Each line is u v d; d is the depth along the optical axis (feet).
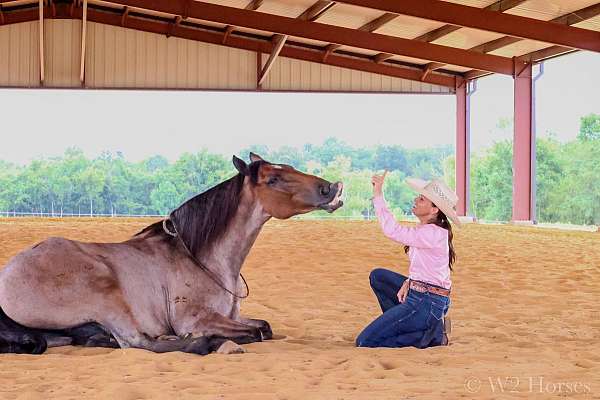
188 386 12.89
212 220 16.96
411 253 17.06
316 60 94.68
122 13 92.73
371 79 96.32
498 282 29.99
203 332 16.53
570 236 60.59
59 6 91.76
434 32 78.79
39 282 15.47
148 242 16.84
